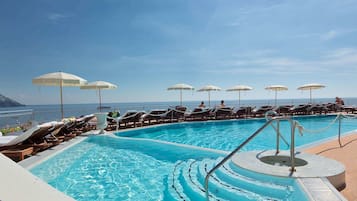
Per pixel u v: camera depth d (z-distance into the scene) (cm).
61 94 872
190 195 372
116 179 458
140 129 1084
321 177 319
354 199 283
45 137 640
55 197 96
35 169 479
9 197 80
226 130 1191
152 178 463
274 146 786
